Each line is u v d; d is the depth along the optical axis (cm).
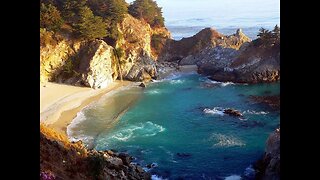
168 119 4366
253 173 2744
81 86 5956
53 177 1616
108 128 4044
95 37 6481
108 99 5403
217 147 3344
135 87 6206
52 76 6075
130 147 3419
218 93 5662
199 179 2706
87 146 3469
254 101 5084
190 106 4931
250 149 3253
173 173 2812
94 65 6034
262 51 6469
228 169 2858
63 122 4250
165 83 6506
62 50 6216
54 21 6278
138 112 4709
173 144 3472
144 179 2622
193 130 3906
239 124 4059
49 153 2000
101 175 2139
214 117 4375
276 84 6147
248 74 6297
